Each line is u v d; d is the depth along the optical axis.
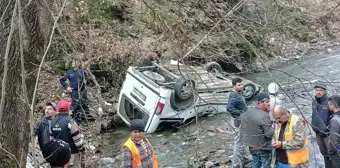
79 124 9.95
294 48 16.00
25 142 4.37
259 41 4.66
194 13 5.09
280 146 6.16
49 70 11.22
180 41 4.84
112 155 8.99
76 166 6.68
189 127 10.28
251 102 10.73
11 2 4.20
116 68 12.28
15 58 4.25
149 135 10.12
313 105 6.67
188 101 10.00
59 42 7.25
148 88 10.12
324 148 6.66
